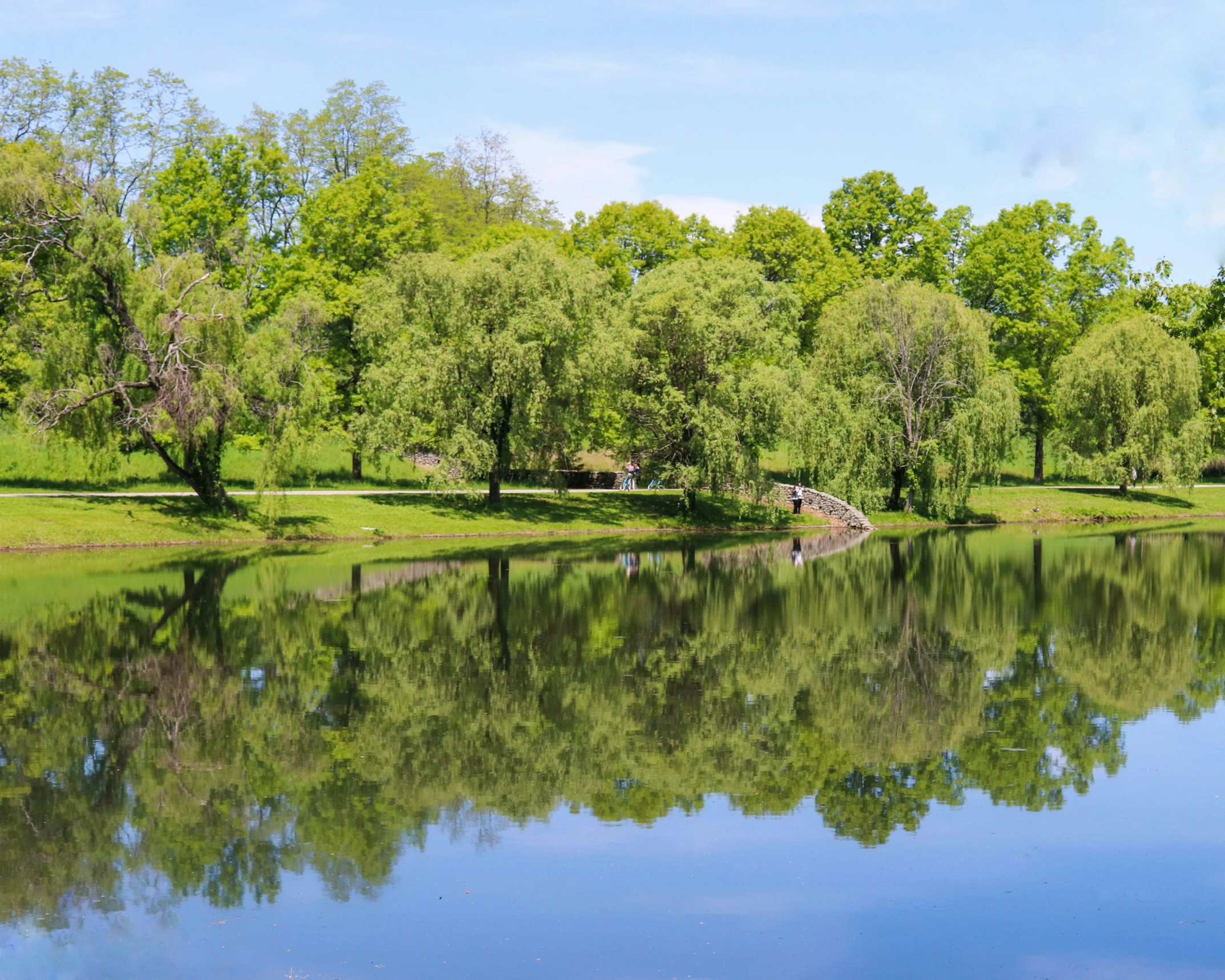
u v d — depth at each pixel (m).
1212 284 32.97
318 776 14.82
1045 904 11.07
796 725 17.36
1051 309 72.56
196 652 22.36
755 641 24.28
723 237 76.94
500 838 12.71
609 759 15.65
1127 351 64.38
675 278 55.12
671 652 23.02
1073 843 12.57
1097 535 53.53
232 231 47.22
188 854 12.30
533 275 50.25
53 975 9.71
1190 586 33.72
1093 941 10.34
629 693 19.42
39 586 30.70
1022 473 78.81
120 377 40.72
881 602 30.17
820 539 50.72
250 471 56.00
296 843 12.61
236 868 11.92
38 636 23.69
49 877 11.73
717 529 55.59
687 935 10.45
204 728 17.05
